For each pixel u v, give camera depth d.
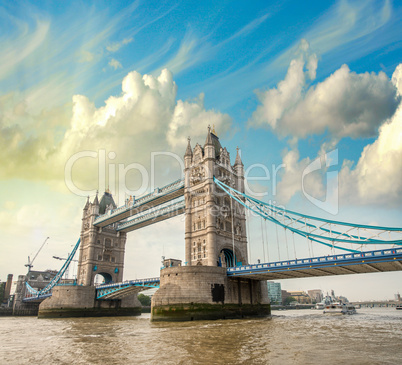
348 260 51.56
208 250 71.31
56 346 31.75
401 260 47.12
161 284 65.19
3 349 30.22
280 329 41.31
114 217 105.00
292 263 57.44
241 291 68.31
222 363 21.42
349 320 58.09
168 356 24.34
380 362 21.17
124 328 50.69
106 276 118.50
